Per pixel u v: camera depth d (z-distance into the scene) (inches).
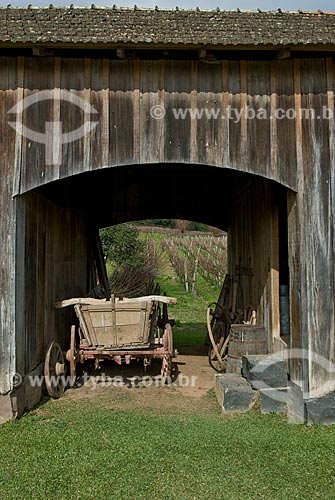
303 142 237.8
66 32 221.0
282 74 239.8
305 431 207.6
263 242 312.8
